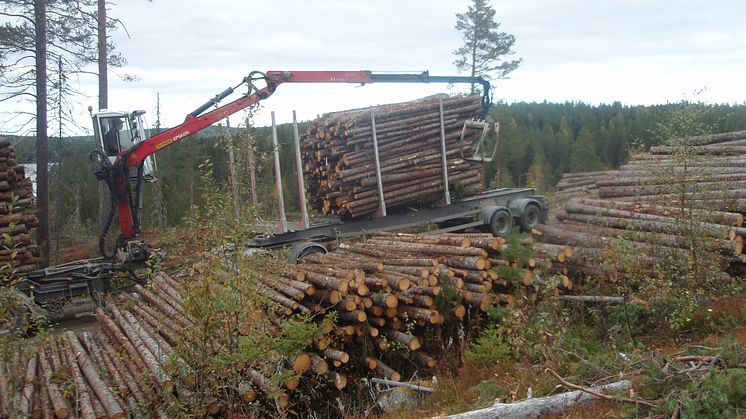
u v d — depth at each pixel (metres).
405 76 15.98
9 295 6.20
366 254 10.98
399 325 8.78
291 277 9.05
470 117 15.80
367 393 8.11
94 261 15.00
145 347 8.15
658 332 8.51
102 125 15.59
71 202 30.84
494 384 7.05
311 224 14.51
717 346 6.75
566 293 9.59
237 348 6.78
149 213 27.92
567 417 5.70
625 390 6.08
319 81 15.16
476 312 9.05
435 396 7.50
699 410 5.23
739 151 12.73
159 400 6.79
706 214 9.52
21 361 6.23
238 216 7.25
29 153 25.86
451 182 15.55
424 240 10.74
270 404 7.46
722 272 9.46
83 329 12.85
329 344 8.23
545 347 7.67
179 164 28.56
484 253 9.25
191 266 7.38
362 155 14.20
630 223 9.67
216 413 7.10
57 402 6.74
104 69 22.02
